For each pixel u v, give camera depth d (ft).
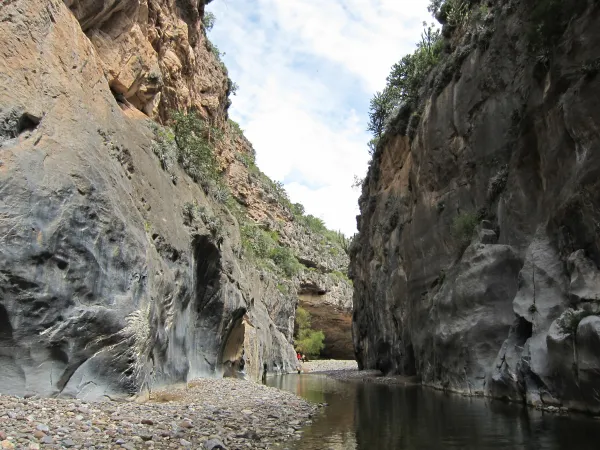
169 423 35.04
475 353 61.21
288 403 54.54
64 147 40.47
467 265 65.72
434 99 89.66
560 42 50.96
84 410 33.22
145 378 45.62
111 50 63.72
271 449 30.83
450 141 83.25
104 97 52.06
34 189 36.09
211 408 45.06
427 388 75.00
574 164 47.70
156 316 49.24
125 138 53.98
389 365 118.62
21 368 34.50
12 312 33.86
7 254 33.73
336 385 88.02
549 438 31.50
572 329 40.63
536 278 50.57
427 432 35.96
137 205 52.29
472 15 86.38
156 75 73.77
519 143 60.80
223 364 83.66
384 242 119.75
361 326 148.87
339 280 257.96
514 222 61.46
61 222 37.37
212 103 110.42
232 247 95.30
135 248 45.27
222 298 76.54
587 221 44.01
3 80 37.04
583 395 39.83
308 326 236.63
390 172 124.16
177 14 92.27
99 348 39.11
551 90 51.52
